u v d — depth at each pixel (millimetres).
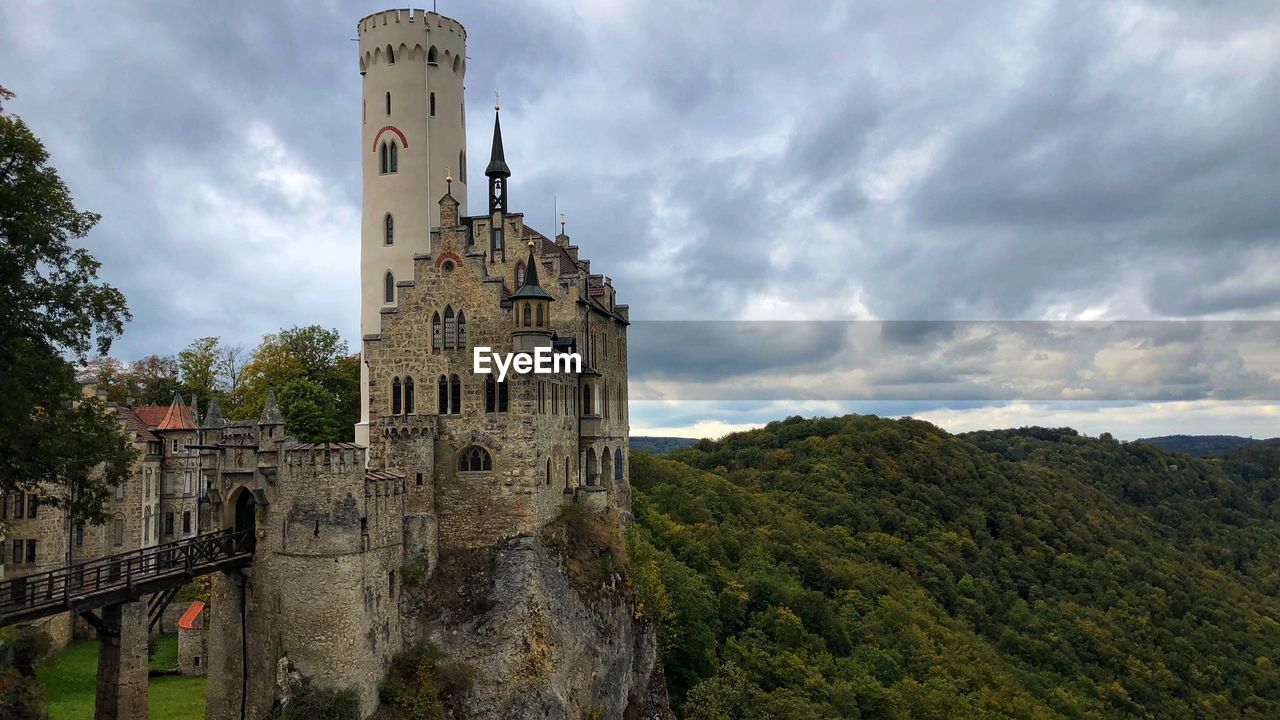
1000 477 157875
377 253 73688
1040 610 116938
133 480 81125
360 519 50219
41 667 63812
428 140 74062
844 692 70500
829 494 132375
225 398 109312
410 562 56406
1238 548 162625
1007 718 77938
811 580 97250
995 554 130125
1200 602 128875
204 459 53500
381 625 52094
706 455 162250
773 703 66312
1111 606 122375
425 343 61312
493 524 59406
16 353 41188
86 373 115938
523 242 67938
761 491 132625
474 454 60281
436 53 74438
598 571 62656
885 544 119000
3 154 40531
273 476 50500
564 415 66312
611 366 77125
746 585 83250
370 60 74125
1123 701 97438
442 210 62188
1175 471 195375
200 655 68062
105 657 47031
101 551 77562
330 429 88938
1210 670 109750
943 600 110250
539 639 54344
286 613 49094
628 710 62344
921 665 84562
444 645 54406
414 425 58656
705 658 70812
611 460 76312
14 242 41062
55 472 44625
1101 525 151125
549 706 53031
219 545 50406
